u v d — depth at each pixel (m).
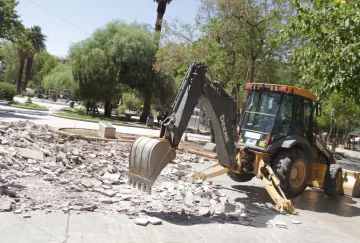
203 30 20.92
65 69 43.75
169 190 8.76
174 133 7.15
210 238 6.12
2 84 43.62
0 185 7.13
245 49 19.25
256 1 19.12
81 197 7.28
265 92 10.17
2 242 4.87
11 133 12.59
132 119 40.47
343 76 9.91
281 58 19.86
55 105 52.81
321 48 10.51
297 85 19.30
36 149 10.74
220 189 10.21
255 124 10.06
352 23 9.40
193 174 11.09
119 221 6.31
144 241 5.59
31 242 5.00
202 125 44.25
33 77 88.44
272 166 9.48
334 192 10.98
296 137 9.75
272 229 7.09
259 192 10.38
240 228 6.87
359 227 8.16
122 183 8.98
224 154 8.39
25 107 35.47
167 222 6.62
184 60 20.91
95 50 35.50
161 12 40.78
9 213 5.90
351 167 24.33
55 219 5.95
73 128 19.56
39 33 66.31
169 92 39.62
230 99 8.30
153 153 6.84
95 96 34.31
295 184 9.69
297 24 10.98
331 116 29.11
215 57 19.45
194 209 7.56
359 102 10.63
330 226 7.92
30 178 8.08
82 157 10.75
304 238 6.79
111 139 16.62
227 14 19.25
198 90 7.54
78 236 5.43
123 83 38.75
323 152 11.16
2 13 25.28
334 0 10.29
